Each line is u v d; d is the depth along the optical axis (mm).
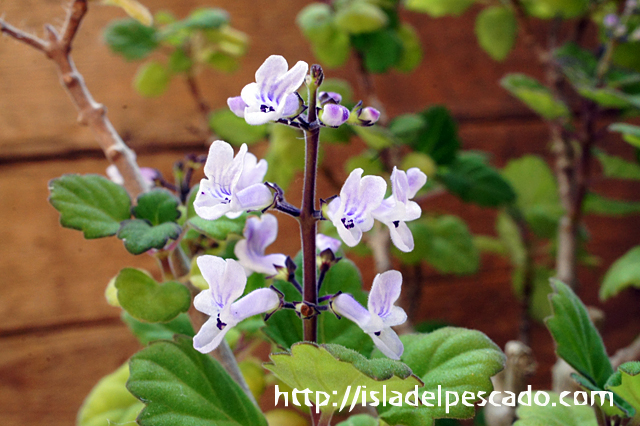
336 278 209
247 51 409
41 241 393
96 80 396
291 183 322
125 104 401
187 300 199
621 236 456
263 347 388
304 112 184
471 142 435
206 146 406
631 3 315
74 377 400
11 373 392
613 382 192
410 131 331
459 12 360
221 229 192
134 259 404
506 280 447
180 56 345
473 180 328
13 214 389
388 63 319
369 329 176
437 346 196
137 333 229
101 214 199
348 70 418
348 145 419
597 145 436
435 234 371
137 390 185
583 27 359
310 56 415
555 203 389
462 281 441
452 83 430
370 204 173
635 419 196
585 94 281
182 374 191
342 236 171
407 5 356
